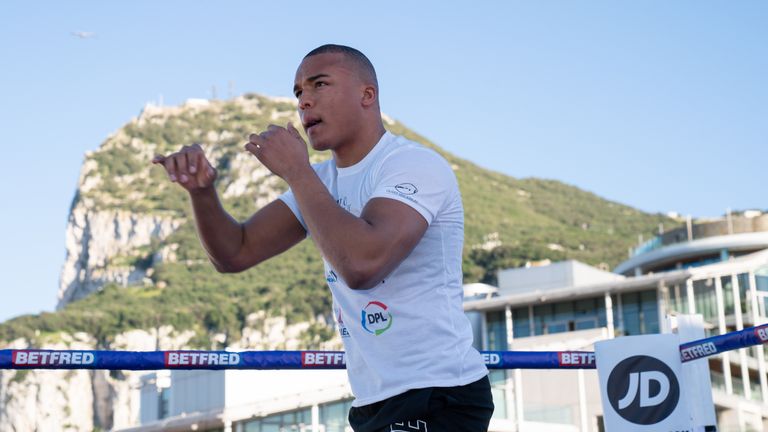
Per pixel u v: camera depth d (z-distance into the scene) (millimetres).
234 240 3465
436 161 3199
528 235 189750
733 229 65625
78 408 134625
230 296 169125
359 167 3326
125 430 38688
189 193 3289
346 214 2920
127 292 173375
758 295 51750
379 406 3186
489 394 3281
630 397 5688
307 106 3297
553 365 5695
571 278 60906
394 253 2949
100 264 198625
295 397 32094
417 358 3145
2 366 4738
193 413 35531
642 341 5730
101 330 152875
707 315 53000
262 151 2938
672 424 5664
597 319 55469
